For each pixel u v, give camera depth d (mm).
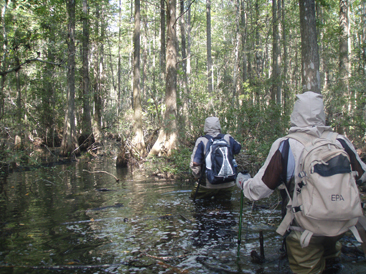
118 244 3338
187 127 13672
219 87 20219
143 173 9547
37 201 5738
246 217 4270
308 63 5824
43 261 2904
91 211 4852
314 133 2209
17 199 5957
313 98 2316
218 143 4770
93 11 25156
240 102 18328
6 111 13023
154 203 5305
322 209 1911
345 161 1972
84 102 21359
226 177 4691
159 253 3072
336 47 15125
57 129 24438
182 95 15172
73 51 16219
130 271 2678
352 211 1887
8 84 17109
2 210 5043
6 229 3951
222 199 5281
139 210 4840
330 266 2666
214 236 3539
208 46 21484
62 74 20969
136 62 14250
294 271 2219
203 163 5023
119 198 5855
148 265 2793
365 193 5367
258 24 21297
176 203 5227
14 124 13305
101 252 3119
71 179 8609
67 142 15828
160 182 7719
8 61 13109
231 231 3699
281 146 2262
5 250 3213
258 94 17125
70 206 5254
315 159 1997
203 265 2766
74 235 3662
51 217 4531
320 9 17312
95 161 14148
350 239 3361
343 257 2869
